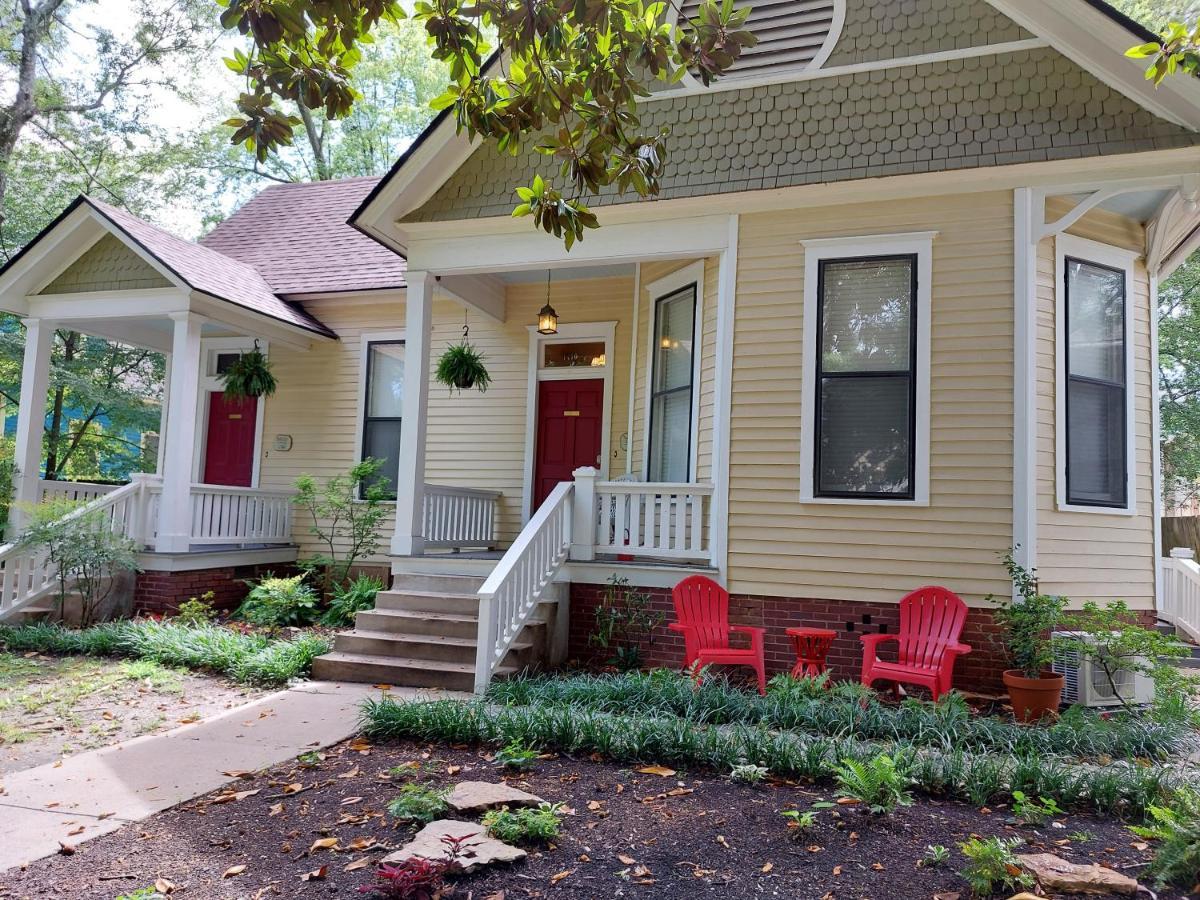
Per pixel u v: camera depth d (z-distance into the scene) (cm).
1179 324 1917
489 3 423
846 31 764
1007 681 633
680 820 397
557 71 468
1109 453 758
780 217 770
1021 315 695
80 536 899
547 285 1093
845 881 334
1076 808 422
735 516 755
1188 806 373
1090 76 695
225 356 1255
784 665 729
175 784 457
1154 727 551
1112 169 680
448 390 1130
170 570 968
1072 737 524
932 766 447
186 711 621
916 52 743
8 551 907
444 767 476
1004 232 707
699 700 584
